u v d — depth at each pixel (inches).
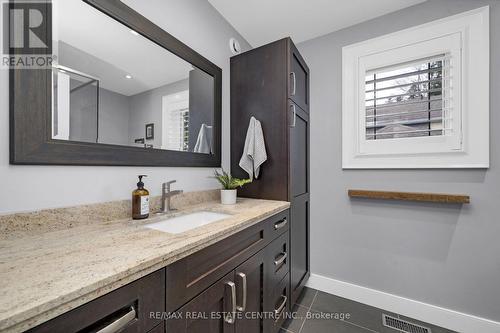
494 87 50.7
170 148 47.6
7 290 15.0
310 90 75.8
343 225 70.0
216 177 57.2
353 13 63.5
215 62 61.6
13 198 26.1
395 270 62.4
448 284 55.9
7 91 25.9
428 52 57.6
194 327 26.1
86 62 33.4
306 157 71.7
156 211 43.4
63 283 16.0
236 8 61.8
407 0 58.3
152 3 43.8
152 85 43.6
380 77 64.8
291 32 72.3
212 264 29.2
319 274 73.7
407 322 57.8
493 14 50.9
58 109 29.9
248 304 37.3
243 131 64.4
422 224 59.1
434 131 57.5
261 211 43.5
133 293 19.2
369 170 65.9
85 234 28.1
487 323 51.4
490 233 51.6
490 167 51.3
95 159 33.8
